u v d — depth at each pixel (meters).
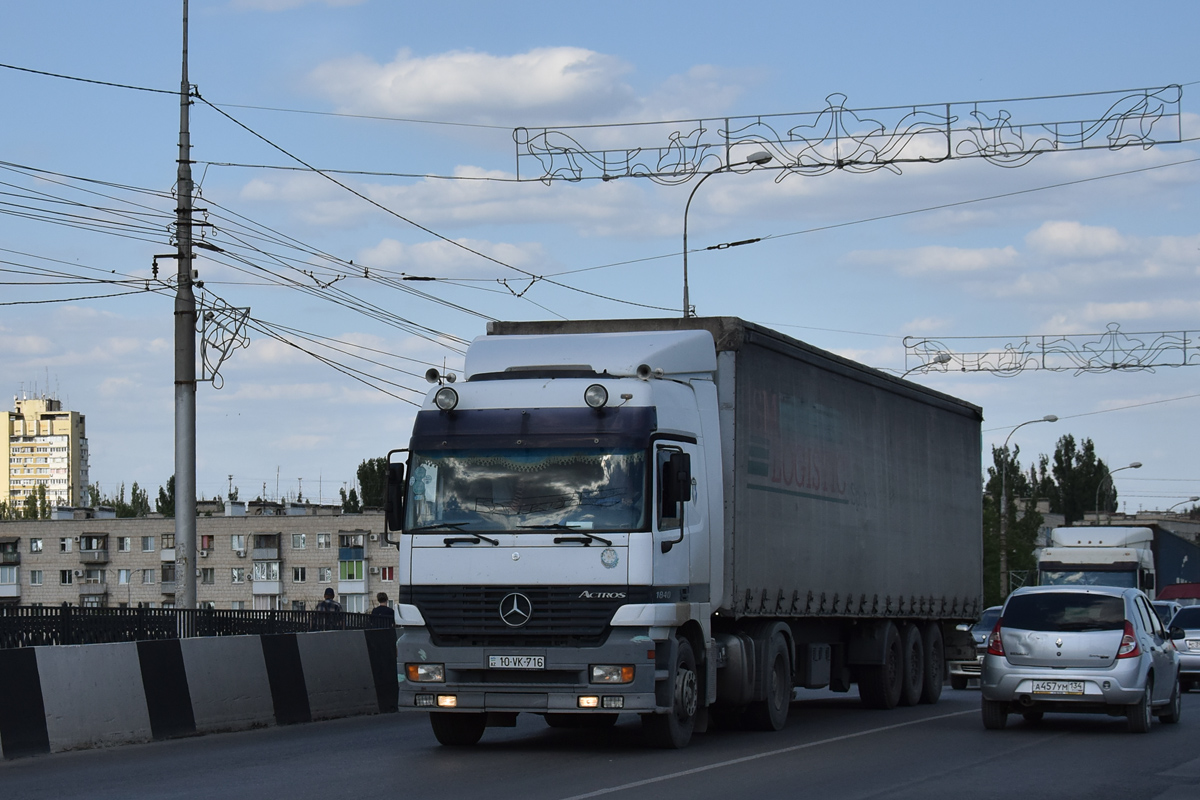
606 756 13.10
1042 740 15.18
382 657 19.30
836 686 19.44
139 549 80.88
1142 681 15.89
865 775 11.80
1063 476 105.81
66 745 13.34
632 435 13.12
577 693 12.73
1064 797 10.50
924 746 14.41
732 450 14.78
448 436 13.50
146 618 15.36
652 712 13.18
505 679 12.94
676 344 14.40
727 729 16.34
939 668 22.88
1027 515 71.56
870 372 19.58
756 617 15.85
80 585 80.88
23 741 12.88
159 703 14.68
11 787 10.87
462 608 13.04
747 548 14.99
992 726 16.52
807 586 16.80
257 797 10.23
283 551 83.19
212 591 83.88
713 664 14.44
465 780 11.23
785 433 16.31
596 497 13.00
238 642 16.16
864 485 19.11
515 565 12.96
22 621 13.53
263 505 87.06
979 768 12.41
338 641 18.28
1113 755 13.62
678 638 13.67
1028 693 16.08
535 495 13.12
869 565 19.19
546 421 13.34
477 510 13.20
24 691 13.02
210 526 84.25
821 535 17.34
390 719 17.81
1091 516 101.06
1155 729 16.81
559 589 12.86
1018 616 16.42
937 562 22.50
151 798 10.21
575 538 12.88
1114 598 16.30
